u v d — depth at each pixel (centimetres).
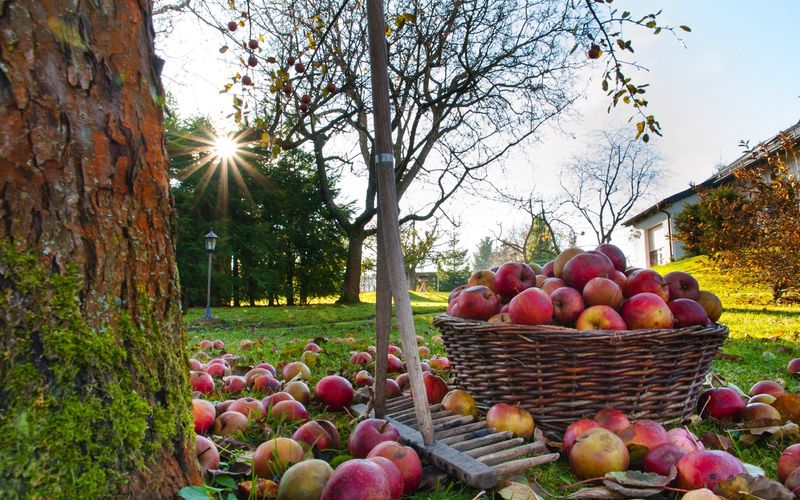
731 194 1299
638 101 313
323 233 2727
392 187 187
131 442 118
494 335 222
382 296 219
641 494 150
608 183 2344
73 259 115
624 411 209
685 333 210
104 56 121
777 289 1033
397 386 282
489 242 6212
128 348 123
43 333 110
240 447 202
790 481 157
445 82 1134
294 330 869
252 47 407
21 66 109
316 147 1753
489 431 203
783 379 347
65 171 114
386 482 135
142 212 129
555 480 180
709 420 237
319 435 191
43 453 105
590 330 213
